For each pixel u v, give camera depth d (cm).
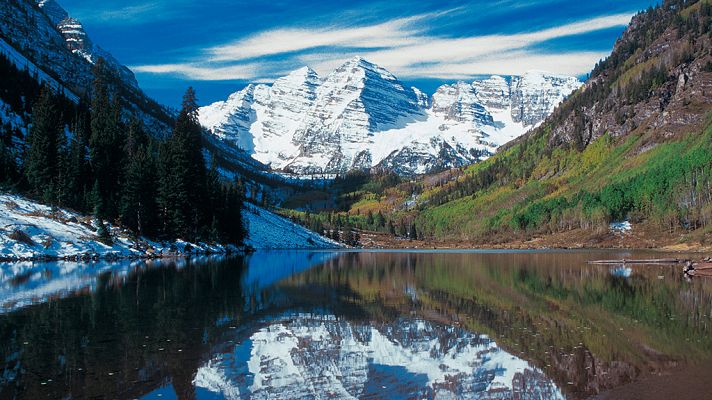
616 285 6450
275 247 19225
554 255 14500
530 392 2364
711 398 2216
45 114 11662
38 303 4547
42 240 9038
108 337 3309
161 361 2781
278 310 4469
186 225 12462
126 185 11188
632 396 2266
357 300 5138
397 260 12800
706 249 14675
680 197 18088
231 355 2941
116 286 5781
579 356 2961
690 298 5272
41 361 2736
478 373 2664
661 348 3125
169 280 6531
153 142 16250
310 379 2547
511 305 4850
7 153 10988
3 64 15450
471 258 13600
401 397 2316
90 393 2273
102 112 15475
